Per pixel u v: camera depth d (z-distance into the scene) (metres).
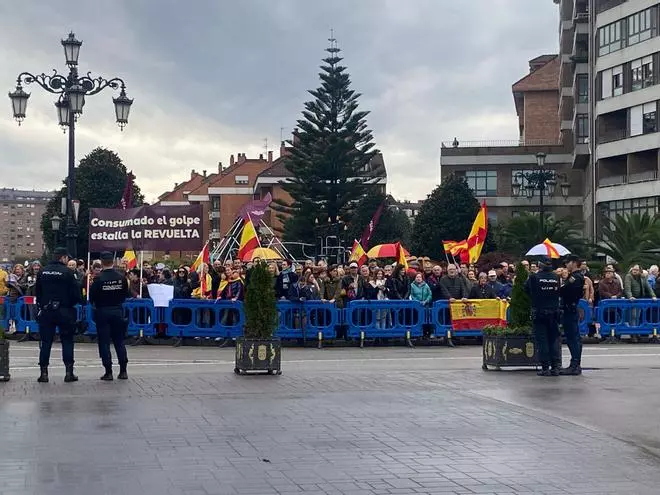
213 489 7.14
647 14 58.94
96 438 9.16
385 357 18.73
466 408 11.23
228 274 21.61
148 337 21.98
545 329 14.73
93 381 13.86
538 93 87.62
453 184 63.53
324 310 21.44
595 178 63.28
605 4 62.44
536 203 78.12
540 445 8.97
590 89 64.38
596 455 8.52
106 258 13.98
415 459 8.30
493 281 22.53
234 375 14.69
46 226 83.56
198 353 19.67
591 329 22.86
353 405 11.44
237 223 39.72
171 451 8.57
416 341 22.19
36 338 22.88
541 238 40.94
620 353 19.38
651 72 58.56
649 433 9.64
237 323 21.38
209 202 110.69
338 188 60.06
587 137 68.12
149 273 23.59
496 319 22.03
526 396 12.31
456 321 21.89
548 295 14.62
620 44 61.12
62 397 12.02
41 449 8.61
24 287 23.59
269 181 93.50
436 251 62.56
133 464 8.00
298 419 10.38
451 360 17.97
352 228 62.16
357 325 21.53
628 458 8.39
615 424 10.18
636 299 22.78
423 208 64.31
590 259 51.72
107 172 84.62
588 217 69.31
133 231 21.88
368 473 7.73
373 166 63.00
